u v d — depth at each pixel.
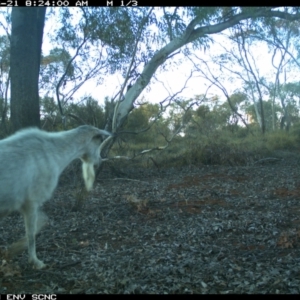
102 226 7.83
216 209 9.17
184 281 5.05
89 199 10.16
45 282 5.18
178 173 15.11
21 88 11.37
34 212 5.47
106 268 5.59
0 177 5.01
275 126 33.16
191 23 13.67
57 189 11.09
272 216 8.35
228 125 28.50
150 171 15.53
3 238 7.05
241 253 6.27
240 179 13.48
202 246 6.57
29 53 11.41
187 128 24.45
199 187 12.00
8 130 13.89
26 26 11.35
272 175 14.10
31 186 5.36
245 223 7.83
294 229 7.47
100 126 15.16
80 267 5.70
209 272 5.38
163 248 6.48
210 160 17.23
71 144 6.02
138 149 19.44
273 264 5.72
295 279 5.08
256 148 19.31
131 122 23.66
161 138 23.41
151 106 25.31
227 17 14.98
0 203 5.11
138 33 12.45
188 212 8.91
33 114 11.48
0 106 18.78
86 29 13.13
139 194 10.85
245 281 5.03
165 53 13.70
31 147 5.41
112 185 12.45
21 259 5.97
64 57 16.64
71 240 6.98
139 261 5.85
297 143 22.22
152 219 8.36
